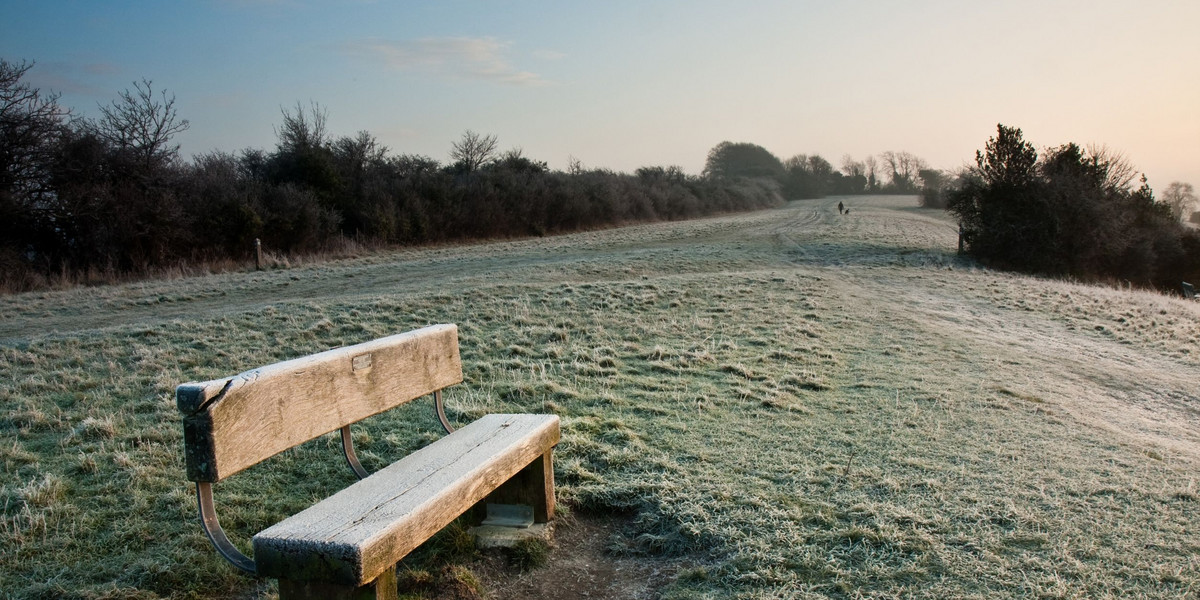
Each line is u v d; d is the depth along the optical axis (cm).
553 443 426
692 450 541
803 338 1076
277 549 266
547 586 360
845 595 336
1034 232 2984
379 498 309
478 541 394
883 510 427
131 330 980
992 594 333
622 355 900
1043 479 497
